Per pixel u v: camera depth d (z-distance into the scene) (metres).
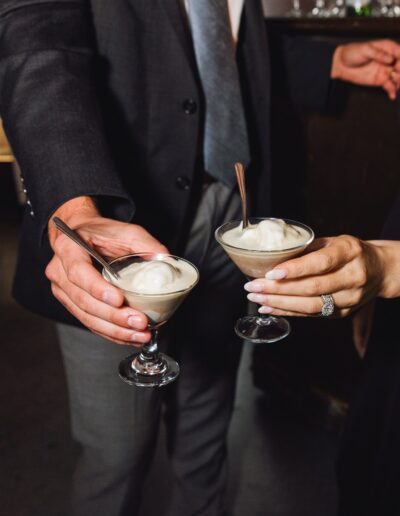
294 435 1.67
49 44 0.95
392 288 0.88
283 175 1.61
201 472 1.32
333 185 1.50
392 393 0.95
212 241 1.19
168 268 0.81
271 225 0.89
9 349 2.05
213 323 1.25
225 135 1.12
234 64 1.10
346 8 1.85
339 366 1.63
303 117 1.52
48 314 1.07
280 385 1.77
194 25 1.08
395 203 0.98
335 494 1.49
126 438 1.12
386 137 1.37
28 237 1.08
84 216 0.87
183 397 1.28
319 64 1.35
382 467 0.97
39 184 0.88
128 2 1.01
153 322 0.85
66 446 1.64
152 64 1.04
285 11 2.40
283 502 1.47
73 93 0.93
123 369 0.93
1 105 0.97
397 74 1.29
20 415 1.75
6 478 1.54
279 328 1.01
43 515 1.44
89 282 0.77
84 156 0.88
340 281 0.81
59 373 1.92
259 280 0.81
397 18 1.31
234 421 1.71
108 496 1.16
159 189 1.09
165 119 1.07
